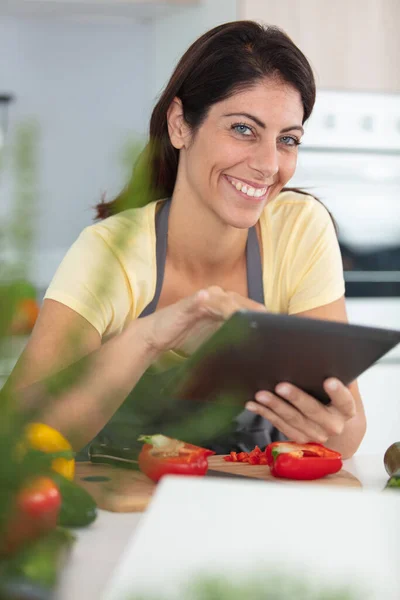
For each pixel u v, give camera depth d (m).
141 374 1.37
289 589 0.43
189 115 1.68
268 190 1.71
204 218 1.73
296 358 1.22
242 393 1.32
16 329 0.47
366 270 3.47
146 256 1.75
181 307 1.35
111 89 3.92
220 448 1.57
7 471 0.53
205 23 3.46
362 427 1.68
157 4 3.47
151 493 1.15
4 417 0.53
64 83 3.93
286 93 1.63
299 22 3.41
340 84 3.48
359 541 0.57
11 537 0.56
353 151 3.47
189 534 0.56
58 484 1.00
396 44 3.55
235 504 0.58
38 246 0.43
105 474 1.12
